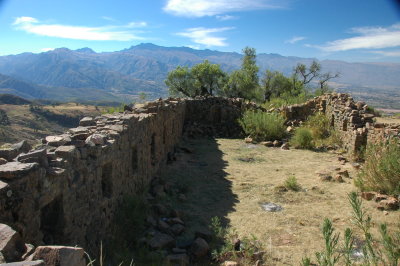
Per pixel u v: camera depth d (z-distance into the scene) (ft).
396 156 26.25
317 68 128.98
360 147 38.34
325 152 44.39
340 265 16.08
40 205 12.16
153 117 31.30
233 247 17.94
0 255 8.00
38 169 12.09
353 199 13.20
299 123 58.23
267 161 39.68
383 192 26.07
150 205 24.09
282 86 125.49
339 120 48.29
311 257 17.43
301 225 21.67
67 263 8.48
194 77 120.16
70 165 14.52
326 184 30.07
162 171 34.78
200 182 31.37
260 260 17.08
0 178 10.95
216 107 61.82
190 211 24.35
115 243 18.16
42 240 12.66
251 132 53.57
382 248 17.30
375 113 50.42
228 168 36.37
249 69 123.65
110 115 26.94
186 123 60.39
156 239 18.78
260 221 22.39
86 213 16.07
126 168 22.74
